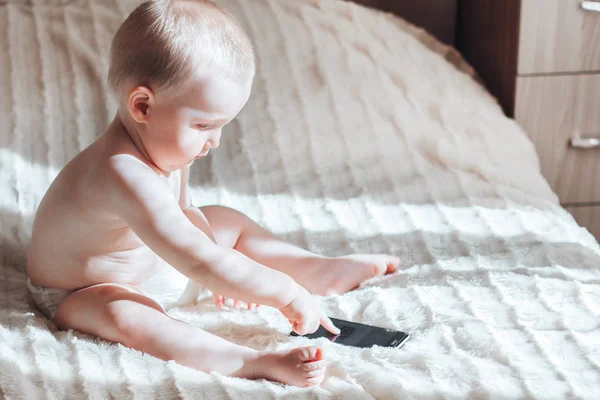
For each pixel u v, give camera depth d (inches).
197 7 41.4
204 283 40.6
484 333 41.3
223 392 36.3
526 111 72.2
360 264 49.3
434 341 41.6
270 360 38.0
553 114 72.3
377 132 65.2
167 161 42.7
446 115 67.7
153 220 40.4
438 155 64.6
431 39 80.7
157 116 41.0
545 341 40.7
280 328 44.3
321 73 68.2
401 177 62.2
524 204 60.1
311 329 41.3
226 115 41.5
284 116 65.4
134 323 39.9
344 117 65.7
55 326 43.4
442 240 54.0
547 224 56.9
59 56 67.7
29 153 59.9
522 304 44.6
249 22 70.8
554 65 71.0
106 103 64.7
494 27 75.8
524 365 38.4
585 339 40.8
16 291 47.8
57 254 43.6
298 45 69.8
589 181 74.1
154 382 37.0
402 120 66.3
